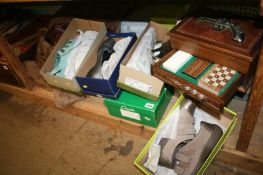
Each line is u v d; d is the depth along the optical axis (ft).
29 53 6.33
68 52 5.57
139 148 5.11
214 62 3.73
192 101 4.61
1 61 5.78
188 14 4.19
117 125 5.39
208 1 4.96
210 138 4.08
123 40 5.17
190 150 4.11
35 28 6.99
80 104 5.58
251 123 3.57
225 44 3.44
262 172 4.28
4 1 4.23
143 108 4.47
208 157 3.92
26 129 6.12
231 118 4.38
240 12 4.84
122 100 4.75
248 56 3.22
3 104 6.86
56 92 5.72
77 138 5.63
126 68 4.29
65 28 6.08
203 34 3.69
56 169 5.20
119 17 6.05
